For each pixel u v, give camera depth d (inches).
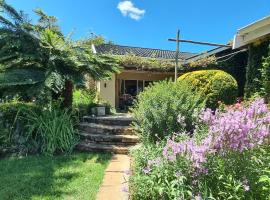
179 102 235.9
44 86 315.9
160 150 177.8
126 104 619.5
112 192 189.8
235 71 555.5
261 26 325.7
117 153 296.0
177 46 496.7
